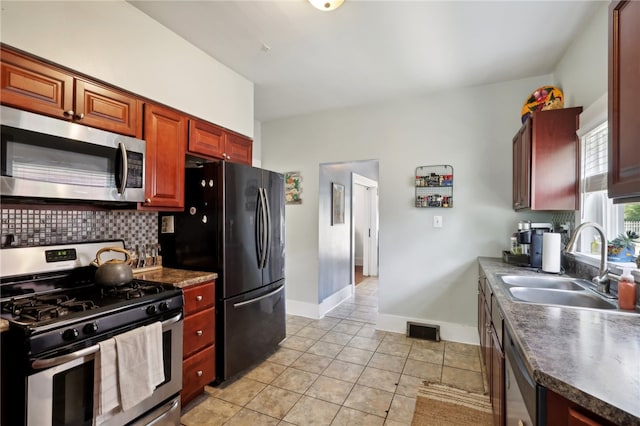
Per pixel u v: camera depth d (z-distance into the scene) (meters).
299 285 4.09
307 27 2.16
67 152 1.62
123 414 1.53
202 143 2.47
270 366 2.68
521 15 2.00
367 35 2.25
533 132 2.29
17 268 1.70
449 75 2.89
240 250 2.48
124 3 1.92
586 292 1.69
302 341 3.21
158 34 2.13
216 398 2.20
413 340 3.23
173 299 1.81
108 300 1.63
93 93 1.77
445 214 3.28
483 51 2.46
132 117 1.97
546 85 2.89
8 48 1.45
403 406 2.10
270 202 2.86
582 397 0.73
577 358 0.90
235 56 2.56
